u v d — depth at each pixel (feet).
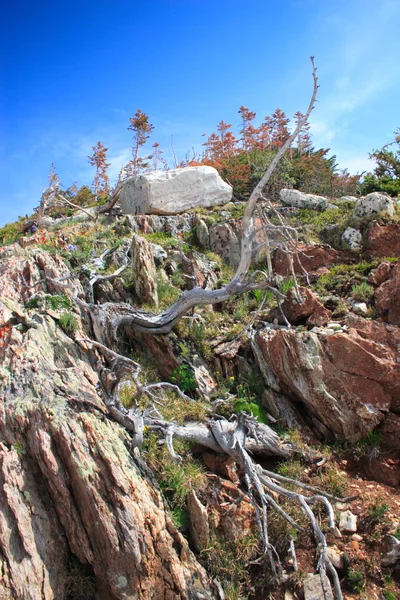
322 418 21.66
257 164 53.93
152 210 41.01
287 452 20.76
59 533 16.67
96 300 28.71
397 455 20.07
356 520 17.98
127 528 16.22
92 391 20.45
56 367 20.95
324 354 21.85
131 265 29.35
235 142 75.51
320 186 59.36
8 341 21.38
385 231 29.99
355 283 26.96
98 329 25.02
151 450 19.81
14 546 15.66
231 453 19.77
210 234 35.32
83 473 16.71
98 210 48.19
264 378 23.50
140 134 82.94
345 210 37.01
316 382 21.53
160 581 16.21
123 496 16.72
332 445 21.17
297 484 18.71
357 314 24.50
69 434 17.47
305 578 16.63
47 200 49.19
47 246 32.76
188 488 18.86
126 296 28.63
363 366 21.22
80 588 16.02
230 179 54.08
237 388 23.75
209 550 17.56
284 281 28.66
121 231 38.14
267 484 18.66
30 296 25.38
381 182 47.19
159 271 31.35
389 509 18.03
